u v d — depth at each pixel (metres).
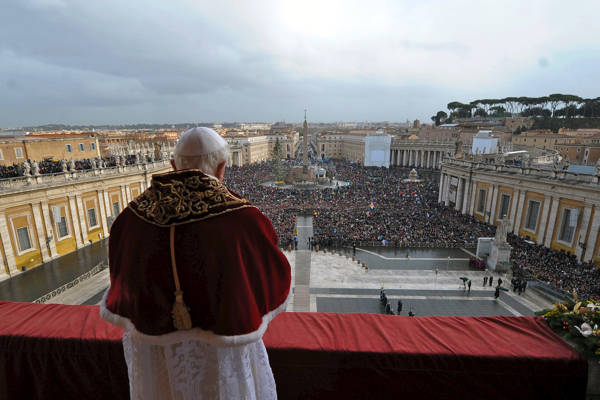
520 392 4.10
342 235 43.28
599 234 33.47
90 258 33.81
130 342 2.14
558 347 4.28
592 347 4.10
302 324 4.83
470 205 53.94
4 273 29.27
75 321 4.86
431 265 35.06
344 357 4.18
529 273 30.84
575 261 34.41
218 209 1.90
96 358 4.38
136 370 2.10
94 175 38.91
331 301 27.23
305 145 95.00
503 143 87.69
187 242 1.78
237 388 1.92
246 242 1.90
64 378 4.45
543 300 26.73
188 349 1.91
